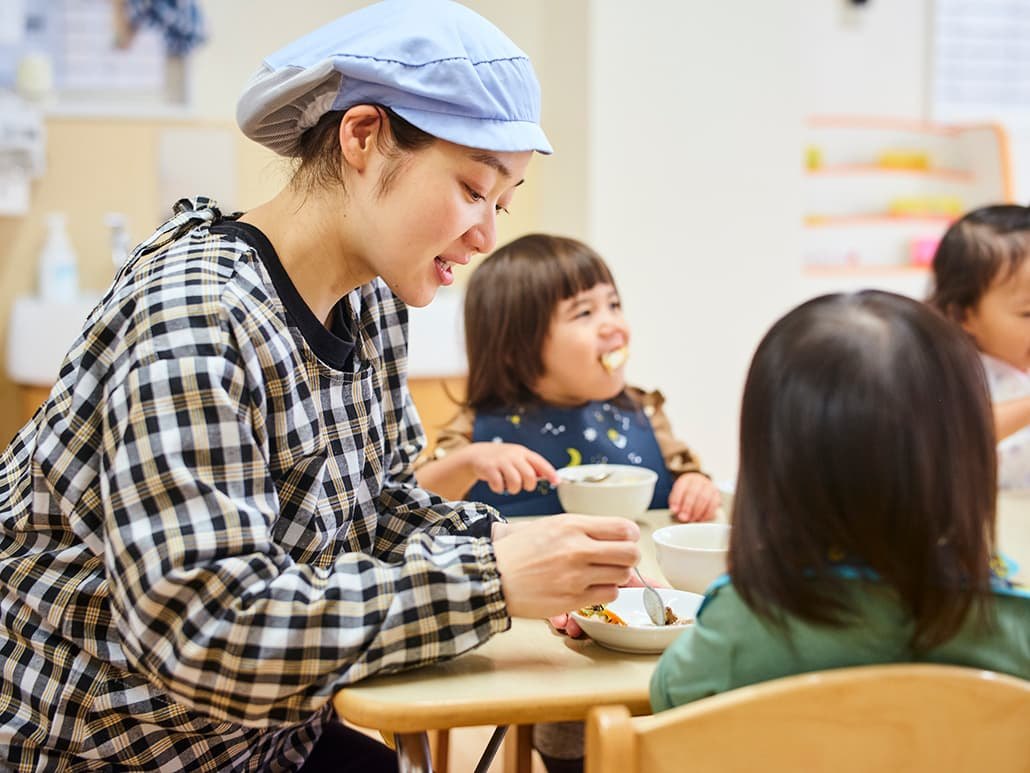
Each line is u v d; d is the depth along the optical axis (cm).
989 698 81
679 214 325
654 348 327
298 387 103
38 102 300
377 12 105
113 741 101
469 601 94
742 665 86
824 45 414
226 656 88
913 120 427
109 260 309
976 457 83
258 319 98
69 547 102
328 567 109
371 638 92
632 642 99
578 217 320
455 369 304
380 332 124
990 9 430
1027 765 82
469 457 154
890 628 85
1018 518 153
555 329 177
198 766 104
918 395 81
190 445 91
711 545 128
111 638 101
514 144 101
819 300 89
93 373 99
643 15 315
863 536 81
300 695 91
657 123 320
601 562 96
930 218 410
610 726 78
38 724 101
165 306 95
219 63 319
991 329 192
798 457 82
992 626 86
